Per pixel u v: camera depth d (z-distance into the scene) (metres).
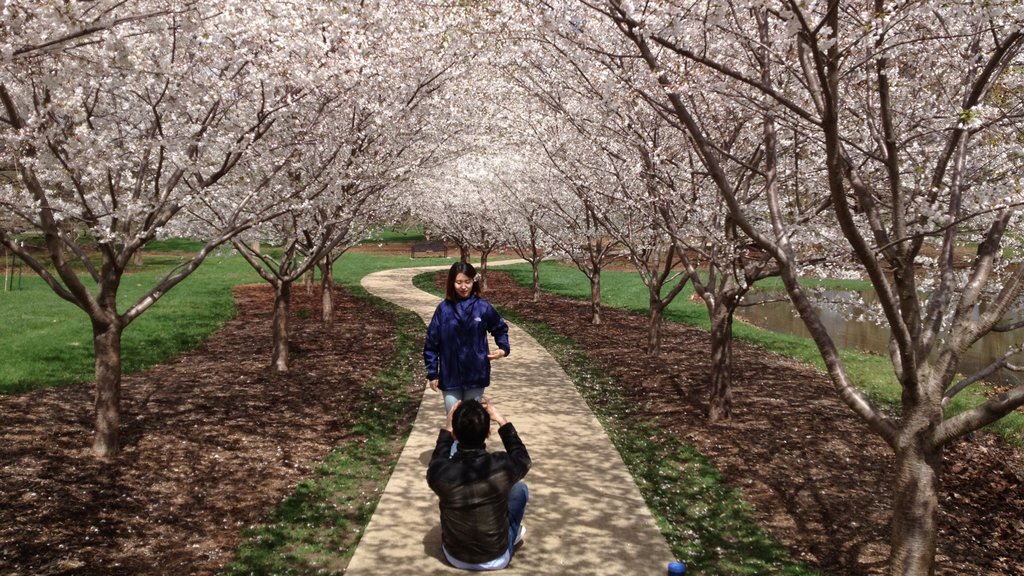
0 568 4.40
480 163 19.17
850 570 5.04
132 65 4.88
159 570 4.59
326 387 10.09
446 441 4.53
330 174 8.47
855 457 7.58
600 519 5.48
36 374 9.97
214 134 6.45
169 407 8.53
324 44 6.88
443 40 8.83
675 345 14.86
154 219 6.69
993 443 8.93
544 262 39.50
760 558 5.14
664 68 4.86
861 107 5.84
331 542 5.10
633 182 9.31
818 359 14.60
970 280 4.43
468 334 5.80
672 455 7.40
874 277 3.86
